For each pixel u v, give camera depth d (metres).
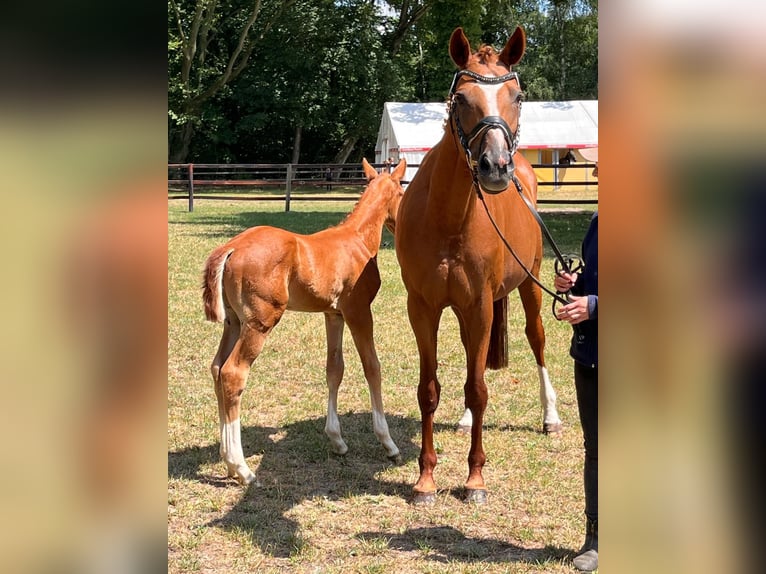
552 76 39.00
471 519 3.56
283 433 4.72
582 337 2.90
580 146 24.36
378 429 4.29
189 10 29.05
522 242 4.43
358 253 4.29
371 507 3.70
